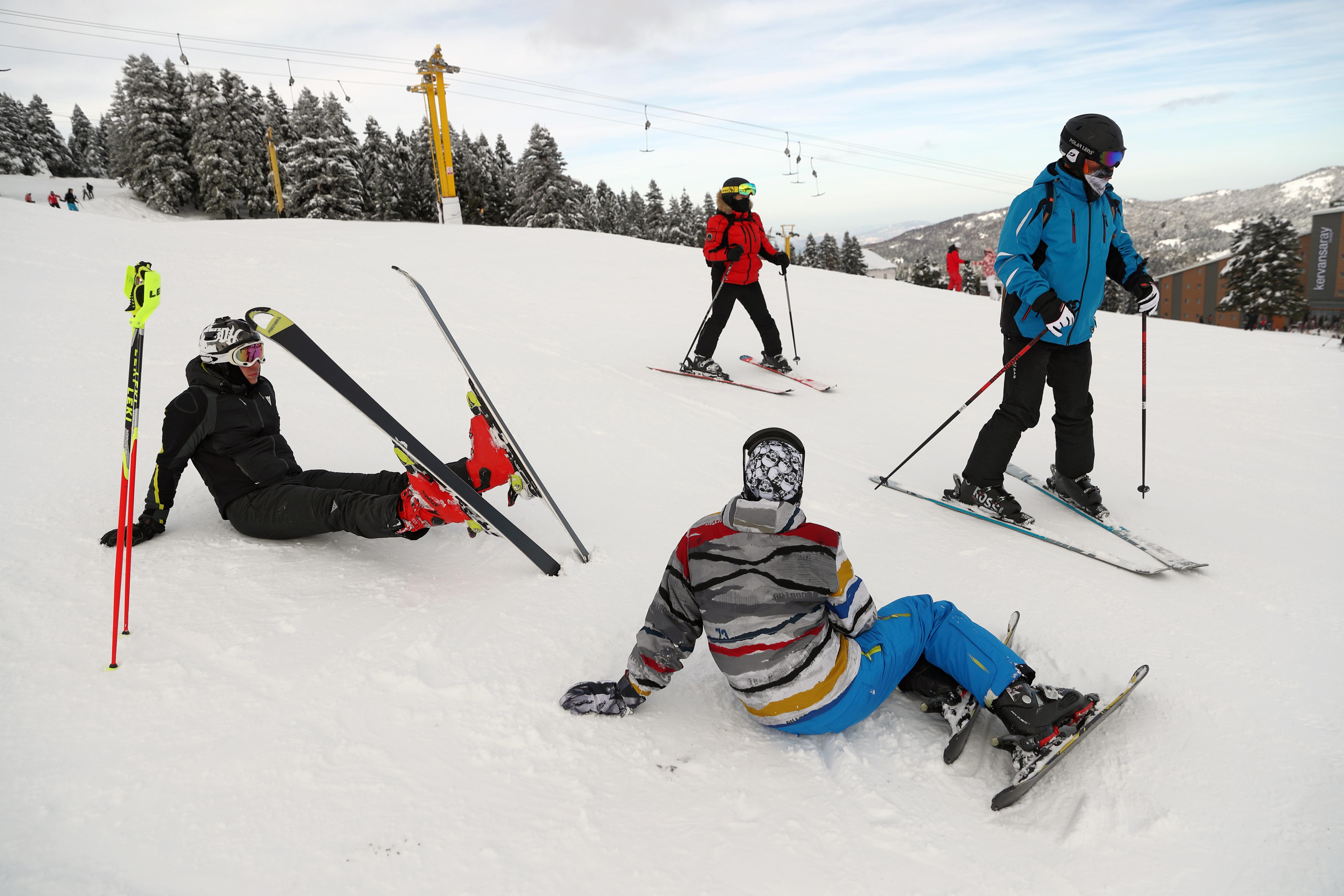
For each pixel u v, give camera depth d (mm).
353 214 56000
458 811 1793
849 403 5840
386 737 2018
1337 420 5340
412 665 2311
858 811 1848
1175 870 1668
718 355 7395
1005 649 2080
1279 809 1832
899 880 1645
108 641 2311
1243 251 63500
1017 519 3598
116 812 1708
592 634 2564
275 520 2908
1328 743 2055
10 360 4770
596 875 1640
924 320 9680
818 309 10250
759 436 1989
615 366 6531
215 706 2072
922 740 2109
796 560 1940
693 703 2291
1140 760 2014
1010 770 2018
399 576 2910
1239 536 3496
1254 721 2150
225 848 1639
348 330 6648
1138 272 3516
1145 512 3803
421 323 7242
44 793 1741
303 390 4965
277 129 59344
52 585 2570
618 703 2182
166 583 2658
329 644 2395
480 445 2760
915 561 3160
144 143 54656
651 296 10086
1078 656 2463
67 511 3094
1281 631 2635
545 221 57469
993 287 12102
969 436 5047
